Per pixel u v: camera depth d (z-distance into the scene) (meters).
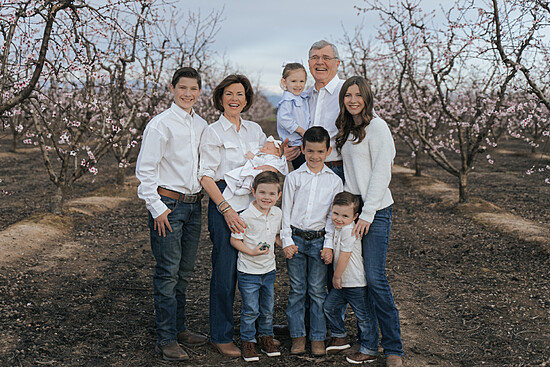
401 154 19.95
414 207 9.77
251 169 3.23
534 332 3.84
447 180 13.53
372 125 3.09
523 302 4.53
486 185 12.32
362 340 3.26
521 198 10.35
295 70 3.69
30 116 7.75
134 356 3.30
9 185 11.53
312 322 3.33
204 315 4.10
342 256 3.13
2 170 13.93
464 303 4.52
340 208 3.09
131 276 5.17
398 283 5.15
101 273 5.27
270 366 3.17
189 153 3.20
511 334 3.80
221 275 3.25
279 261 5.88
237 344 3.48
